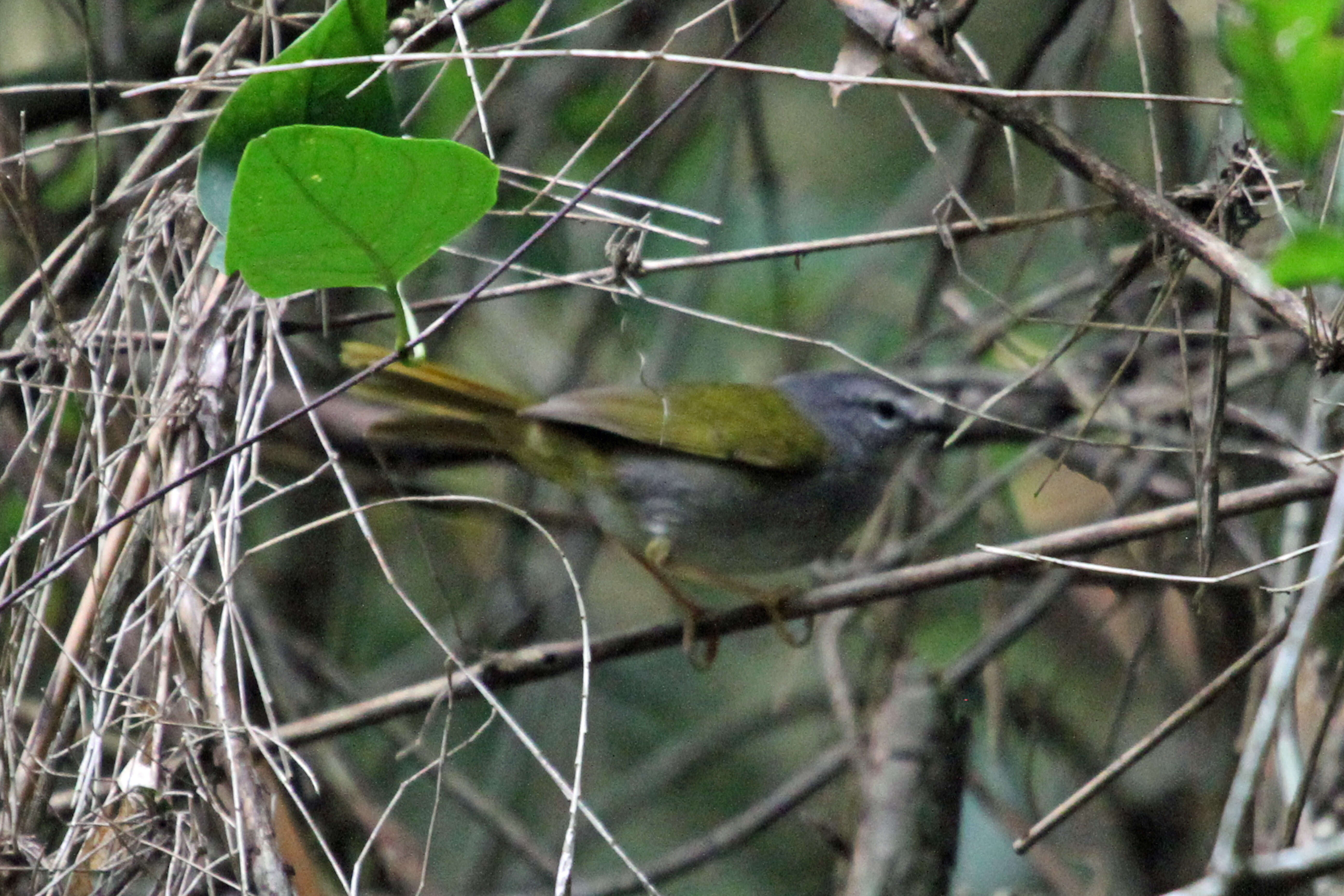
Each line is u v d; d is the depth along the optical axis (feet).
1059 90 25.07
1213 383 20.56
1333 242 11.41
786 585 32.73
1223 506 22.38
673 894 40.91
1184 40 29.86
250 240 16.88
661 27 39.19
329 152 16.07
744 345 43.42
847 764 33.32
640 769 41.37
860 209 43.78
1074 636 38.22
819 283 43.37
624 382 41.93
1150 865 34.83
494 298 23.35
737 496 31.76
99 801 20.93
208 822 20.92
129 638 22.15
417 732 40.27
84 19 22.12
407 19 23.88
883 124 44.57
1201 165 30.94
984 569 25.20
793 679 40.70
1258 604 28.02
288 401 31.89
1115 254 30.37
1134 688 35.60
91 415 22.50
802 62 42.91
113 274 23.09
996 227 22.72
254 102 18.76
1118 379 22.58
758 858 41.63
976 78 21.08
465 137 36.88
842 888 30.63
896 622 32.89
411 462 34.19
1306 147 12.91
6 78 32.19
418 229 17.28
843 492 32.91
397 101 23.30
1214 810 32.78
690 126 38.73
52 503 23.99
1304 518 25.84
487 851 37.37
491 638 38.86
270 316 21.85
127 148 31.55
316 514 37.96
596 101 39.42
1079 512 37.17
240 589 33.37
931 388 34.27
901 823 27.22
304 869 21.67
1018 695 36.88
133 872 20.20
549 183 26.04
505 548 39.58
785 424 31.83
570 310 42.80
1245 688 31.42
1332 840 14.52
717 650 28.48
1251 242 28.25
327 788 32.09
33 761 20.44
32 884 19.81
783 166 44.50
